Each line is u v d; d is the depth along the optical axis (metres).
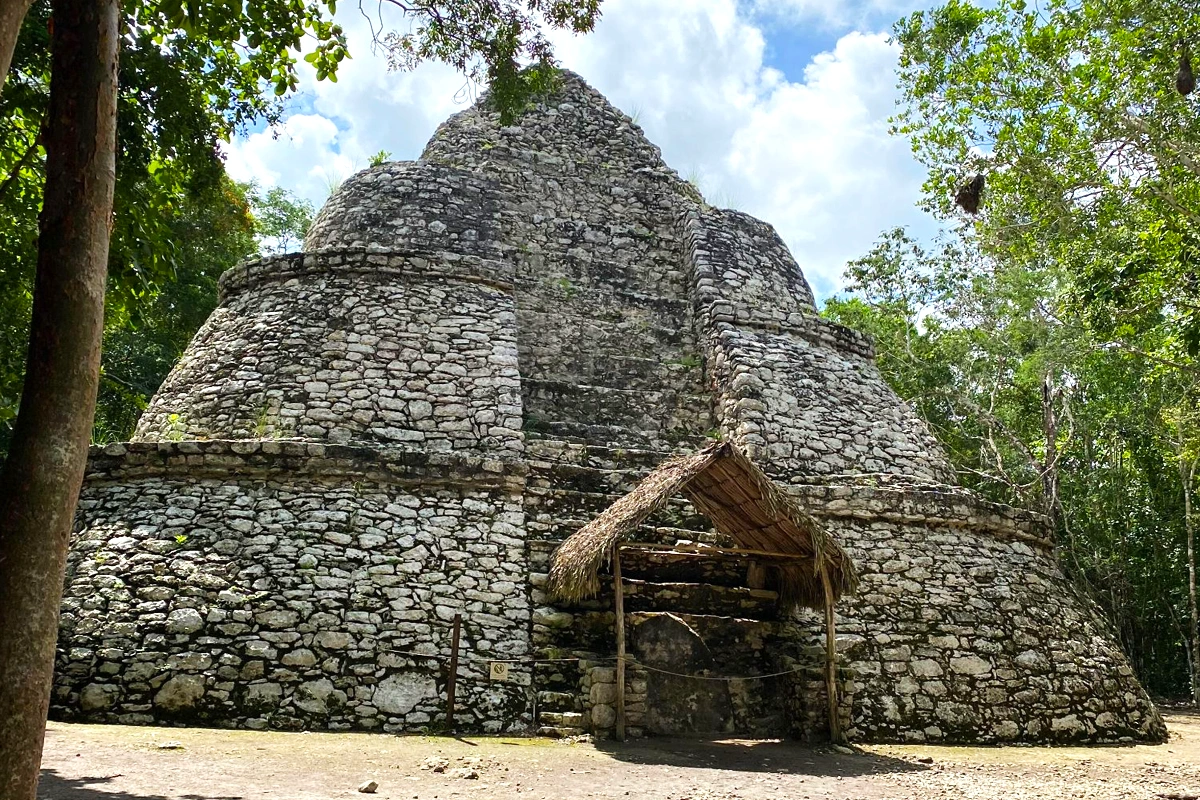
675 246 13.16
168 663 7.09
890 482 10.51
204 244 16.06
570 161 13.39
